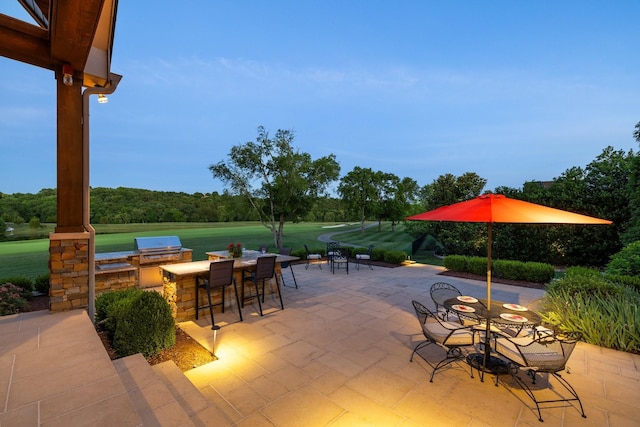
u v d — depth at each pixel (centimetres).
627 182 1007
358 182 2519
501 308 382
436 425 256
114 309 400
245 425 254
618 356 390
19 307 513
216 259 723
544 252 1088
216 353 395
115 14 384
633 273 647
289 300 661
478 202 364
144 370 298
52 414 190
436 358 382
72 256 399
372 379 331
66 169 401
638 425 257
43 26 399
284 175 1612
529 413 274
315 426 254
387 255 1198
